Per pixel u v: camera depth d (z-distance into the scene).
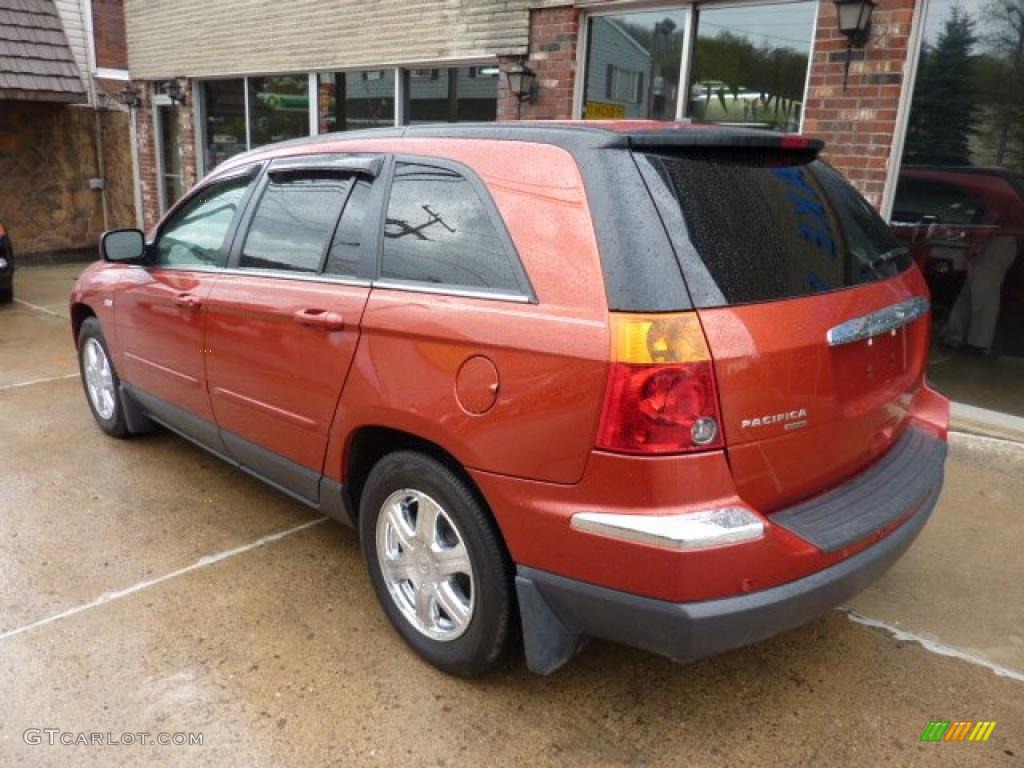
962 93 4.98
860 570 2.31
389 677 2.73
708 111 6.17
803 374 2.24
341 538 3.73
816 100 5.43
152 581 3.32
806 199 2.56
